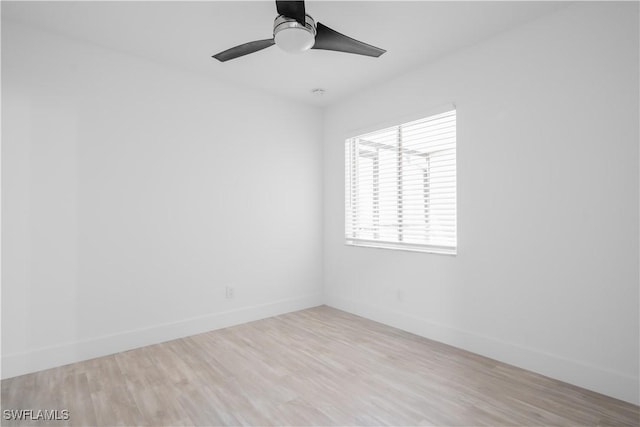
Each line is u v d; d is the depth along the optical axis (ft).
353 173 12.63
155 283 9.69
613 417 6.10
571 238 7.27
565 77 7.34
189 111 10.33
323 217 13.69
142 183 9.47
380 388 7.16
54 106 8.20
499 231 8.44
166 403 6.61
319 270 13.66
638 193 6.47
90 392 7.01
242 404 6.57
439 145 9.86
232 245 11.21
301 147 13.05
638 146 6.46
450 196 9.59
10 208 7.66
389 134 11.27
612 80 6.74
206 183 10.65
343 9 7.31
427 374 7.77
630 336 6.57
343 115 12.85
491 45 8.57
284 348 9.29
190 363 8.37
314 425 5.93
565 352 7.38
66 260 8.34
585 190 7.08
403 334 10.36
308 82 11.25
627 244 6.59
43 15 7.48
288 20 6.54
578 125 7.16
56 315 8.20
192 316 10.36
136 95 9.39
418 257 10.32
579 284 7.18
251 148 11.68
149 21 7.73
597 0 6.91
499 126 8.42
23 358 7.77
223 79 10.98
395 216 11.02
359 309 12.23
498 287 8.47
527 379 7.50
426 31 8.25
